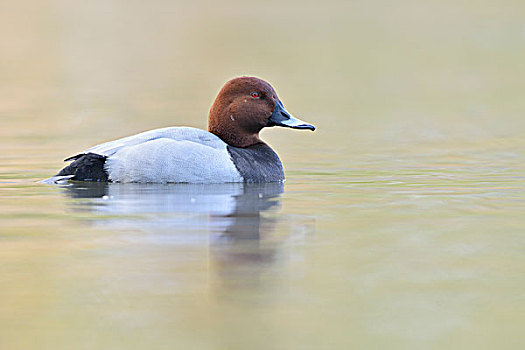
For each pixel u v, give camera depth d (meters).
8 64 35.62
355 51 40.81
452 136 19.98
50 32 45.94
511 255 8.45
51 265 7.92
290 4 61.72
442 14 53.69
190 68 35.94
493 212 10.59
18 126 21.05
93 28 48.22
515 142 18.78
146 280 7.46
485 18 51.12
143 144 12.34
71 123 21.86
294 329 6.37
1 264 7.94
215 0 63.31
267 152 13.45
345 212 10.55
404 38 44.72
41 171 13.76
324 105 26.59
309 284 7.42
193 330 6.33
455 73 34.06
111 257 8.18
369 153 17.03
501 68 35.12
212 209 10.57
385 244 8.85
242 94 13.32
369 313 6.75
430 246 8.77
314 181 13.20
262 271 7.78
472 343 6.14
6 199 11.12
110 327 6.37
